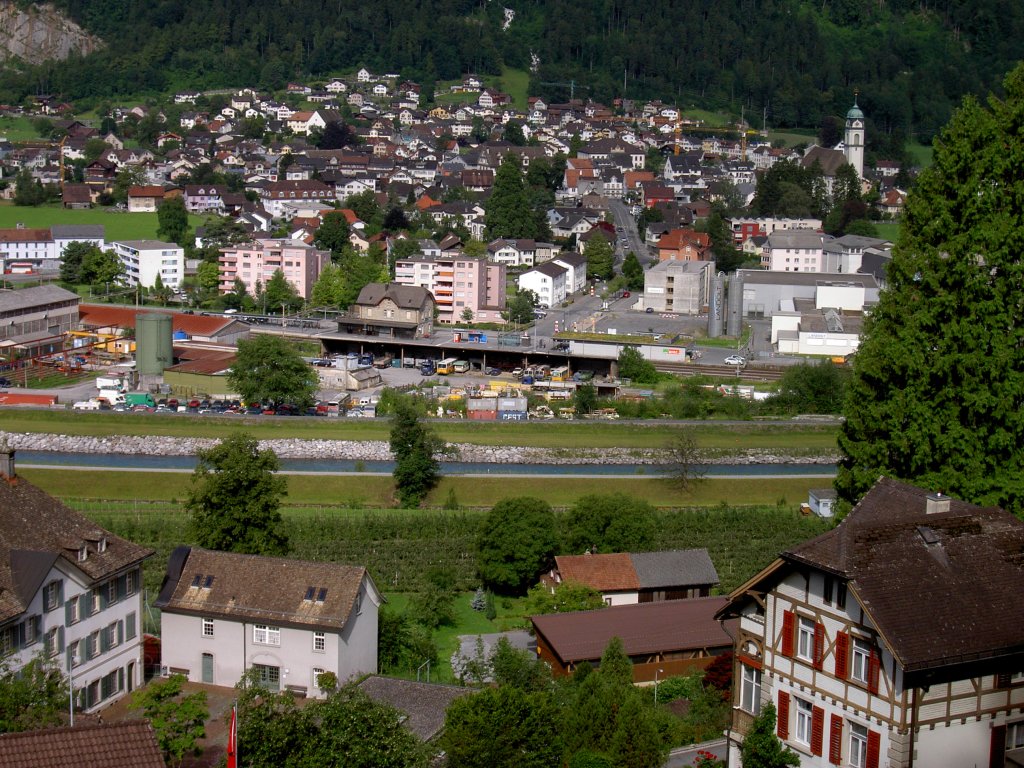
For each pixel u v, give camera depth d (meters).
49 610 93.81
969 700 63.12
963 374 83.69
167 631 106.00
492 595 136.25
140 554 103.62
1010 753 64.88
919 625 61.97
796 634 67.31
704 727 86.25
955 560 65.56
